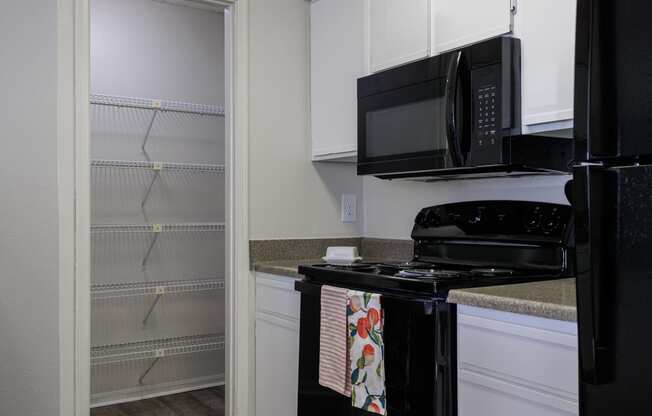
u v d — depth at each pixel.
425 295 1.59
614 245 0.83
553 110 1.64
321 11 2.63
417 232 2.32
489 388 1.42
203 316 3.65
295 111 2.70
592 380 0.87
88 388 2.25
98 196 3.33
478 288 1.54
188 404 3.32
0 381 2.11
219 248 3.73
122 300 3.39
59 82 2.20
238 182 2.55
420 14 2.07
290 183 2.68
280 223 2.65
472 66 1.80
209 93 3.70
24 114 2.15
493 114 1.73
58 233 2.19
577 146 0.89
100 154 3.34
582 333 0.89
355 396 1.74
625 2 0.81
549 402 1.27
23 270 2.14
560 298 1.34
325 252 2.76
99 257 3.33
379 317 1.67
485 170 1.92
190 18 3.64
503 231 1.99
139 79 3.45
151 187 3.49
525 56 1.72
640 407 0.81
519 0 1.73
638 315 0.81
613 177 0.84
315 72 2.68
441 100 1.91
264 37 2.63
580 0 0.88
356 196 2.87
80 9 2.24
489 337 1.43
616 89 0.83
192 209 3.62
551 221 1.87
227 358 2.59
